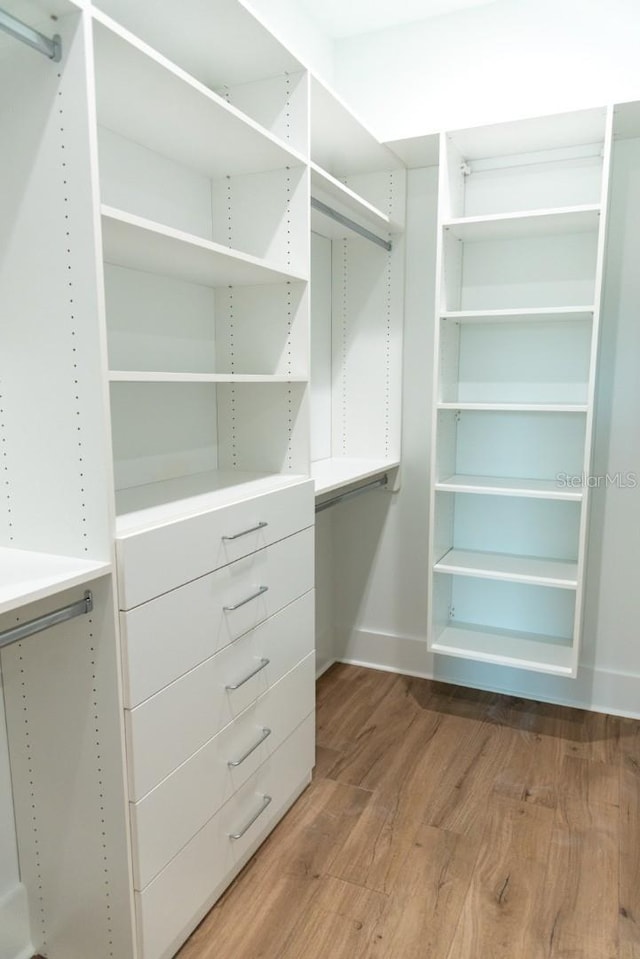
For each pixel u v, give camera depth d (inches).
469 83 96.3
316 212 85.7
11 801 53.7
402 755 86.7
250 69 67.1
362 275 105.1
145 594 47.8
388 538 111.3
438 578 97.7
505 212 95.6
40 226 43.8
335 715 97.6
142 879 50.1
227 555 57.7
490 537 103.3
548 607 100.8
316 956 55.9
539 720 96.0
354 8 95.2
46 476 46.7
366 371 107.0
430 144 89.4
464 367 101.7
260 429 76.3
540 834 70.9
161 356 68.6
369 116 103.5
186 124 57.7
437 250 91.0
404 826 72.2
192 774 55.2
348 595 115.7
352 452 109.6
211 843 58.9
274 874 65.0
